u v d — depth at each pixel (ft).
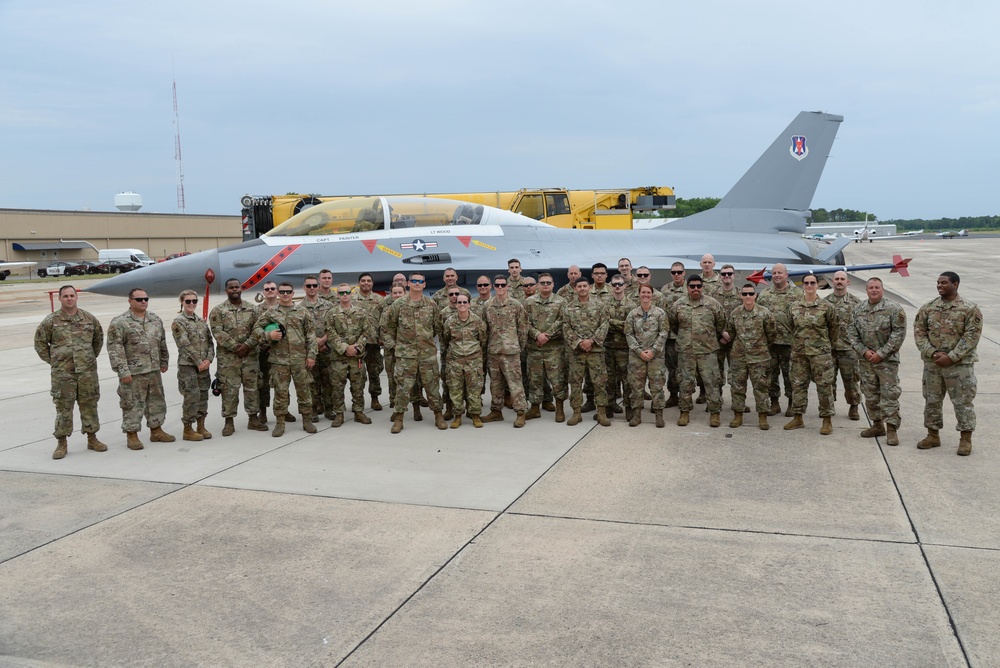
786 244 51.49
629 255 44.98
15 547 16.97
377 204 41.65
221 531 17.70
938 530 16.80
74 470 23.04
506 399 32.04
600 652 12.12
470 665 11.85
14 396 36.14
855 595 13.83
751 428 27.17
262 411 28.89
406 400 27.43
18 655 12.44
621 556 15.80
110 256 218.38
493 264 40.86
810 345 25.62
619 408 30.01
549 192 69.26
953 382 22.44
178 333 26.17
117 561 16.10
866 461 22.41
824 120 53.67
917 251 212.64
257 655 12.28
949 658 11.73
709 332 26.99
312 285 29.96
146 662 12.16
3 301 109.91
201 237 283.59
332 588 14.62
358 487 20.84
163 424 29.50
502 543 16.63
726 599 13.82
